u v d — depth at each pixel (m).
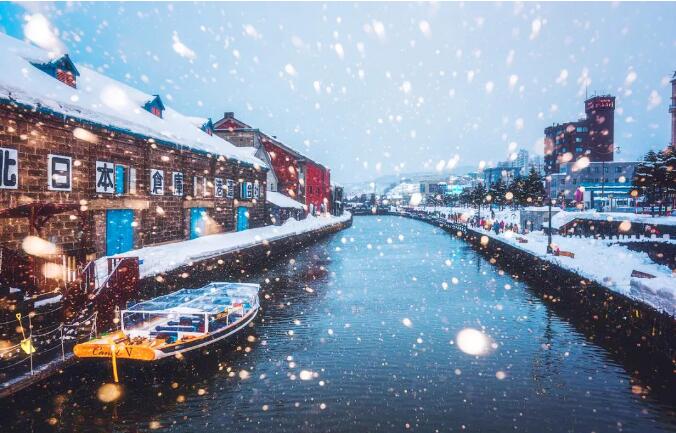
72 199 16.92
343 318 16.05
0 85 13.82
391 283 23.02
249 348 12.80
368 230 65.44
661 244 22.91
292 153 57.94
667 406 9.38
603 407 9.34
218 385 10.25
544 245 30.38
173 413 8.98
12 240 13.99
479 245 41.34
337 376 10.83
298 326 15.02
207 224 30.59
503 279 24.56
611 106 74.94
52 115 15.20
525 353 12.47
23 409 8.22
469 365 11.58
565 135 77.62
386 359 11.97
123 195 20.45
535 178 58.72
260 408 9.21
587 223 37.09
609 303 15.01
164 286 16.16
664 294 11.86
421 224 81.88
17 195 14.39
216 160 31.69
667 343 11.07
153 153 23.33
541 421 8.77
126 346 9.67
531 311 17.23
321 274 25.62
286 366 11.45
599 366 11.51
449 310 17.30
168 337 10.69
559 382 10.52
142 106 26.52
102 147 18.84
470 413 9.06
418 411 9.12
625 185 56.34
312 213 65.19
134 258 12.74
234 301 13.93
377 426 8.52
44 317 10.33
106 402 9.23
